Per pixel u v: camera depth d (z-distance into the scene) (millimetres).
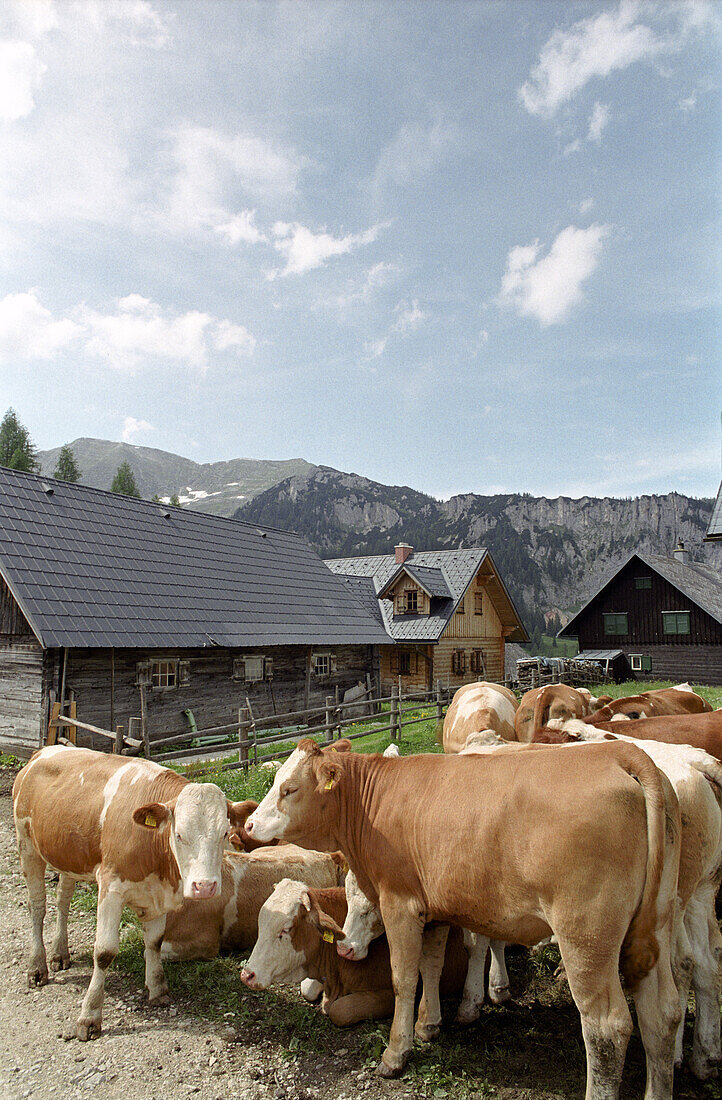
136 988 4949
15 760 13766
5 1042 4289
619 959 3330
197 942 5332
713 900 4051
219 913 5449
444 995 4785
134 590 16359
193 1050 4180
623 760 3404
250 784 9938
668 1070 3213
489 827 3553
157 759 10648
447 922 3977
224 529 23594
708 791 3973
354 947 4465
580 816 3236
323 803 4402
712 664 35625
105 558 16797
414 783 4121
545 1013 4527
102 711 14805
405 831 3990
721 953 4090
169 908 4645
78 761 5281
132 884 4578
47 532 16094
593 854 3176
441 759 4215
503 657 34875
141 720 11672
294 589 23094
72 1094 3781
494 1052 4066
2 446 59375
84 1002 4371
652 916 3191
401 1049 3891
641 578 37969
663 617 37125
